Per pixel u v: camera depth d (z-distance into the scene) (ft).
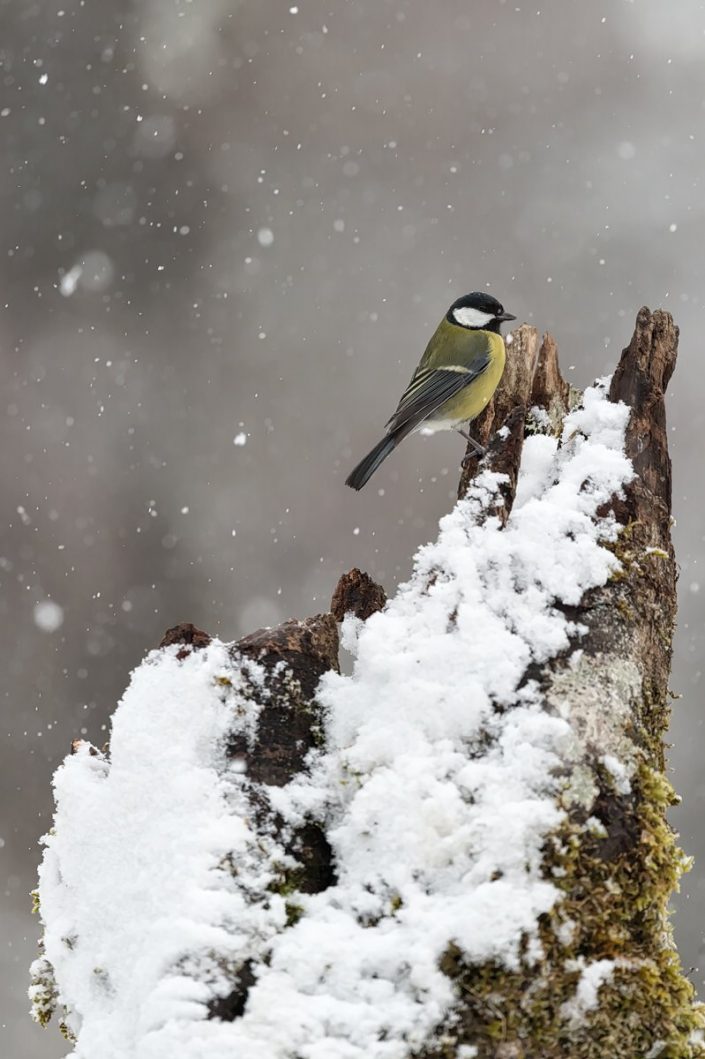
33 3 51.90
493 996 8.14
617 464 11.56
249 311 49.70
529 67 53.93
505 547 10.57
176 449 47.03
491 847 8.58
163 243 50.29
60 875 9.76
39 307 48.83
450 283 50.24
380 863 8.81
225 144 52.26
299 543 45.60
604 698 9.62
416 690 9.50
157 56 52.39
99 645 43.55
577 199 51.55
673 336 13.06
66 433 46.75
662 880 9.05
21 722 41.83
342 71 53.52
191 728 9.63
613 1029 8.36
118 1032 8.53
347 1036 8.00
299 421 47.96
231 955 8.42
